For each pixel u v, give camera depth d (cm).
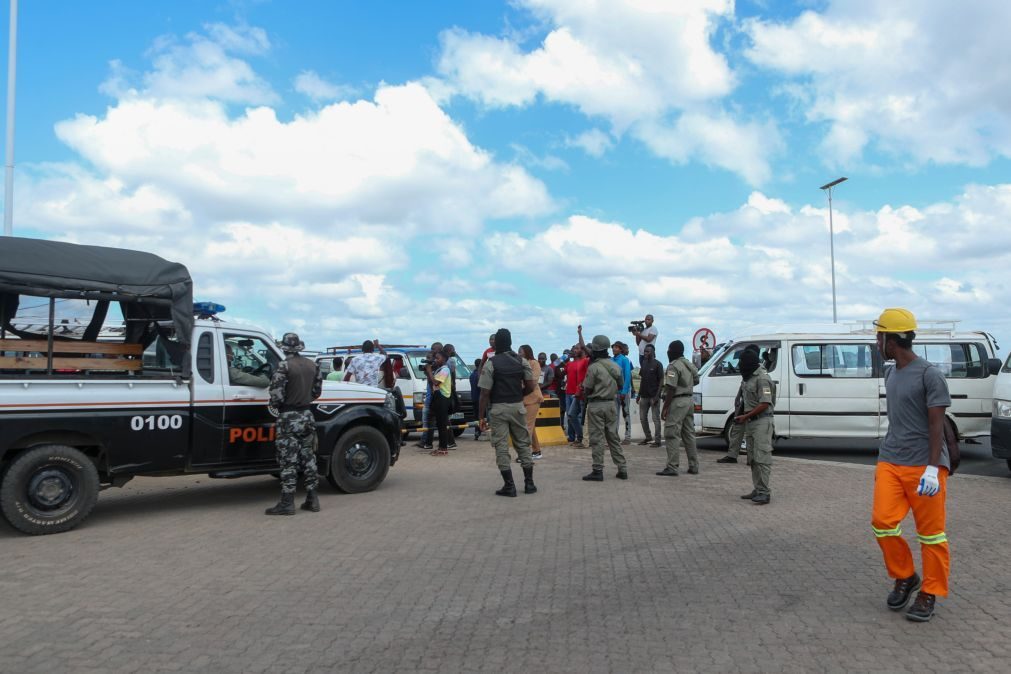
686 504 960
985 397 1430
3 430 785
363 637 496
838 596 579
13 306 830
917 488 518
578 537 777
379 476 1059
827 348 1482
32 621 526
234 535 791
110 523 862
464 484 1127
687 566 666
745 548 730
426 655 467
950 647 475
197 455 913
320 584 613
